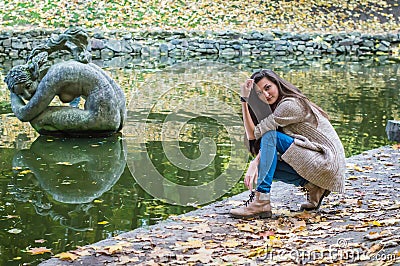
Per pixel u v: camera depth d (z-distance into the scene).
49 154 7.03
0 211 5.42
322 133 4.77
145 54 15.05
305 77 12.41
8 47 14.53
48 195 5.82
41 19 16.06
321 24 17.59
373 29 17.47
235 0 18.31
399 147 6.98
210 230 4.58
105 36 15.03
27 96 7.67
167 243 4.36
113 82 7.81
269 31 15.95
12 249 4.65
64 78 7.48
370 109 9.63
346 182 5.71
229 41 15.54
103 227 5.08
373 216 4.73
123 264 4.02
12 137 7.68
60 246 4.71
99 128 7.66
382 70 13.55
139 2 17.55
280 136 4.72
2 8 16.22
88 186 6.08
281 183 5.71
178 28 16.34
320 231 4.43
